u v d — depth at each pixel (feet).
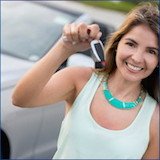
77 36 7.52
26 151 15.24
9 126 14.58
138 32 7.71
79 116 7.66
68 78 8.04
